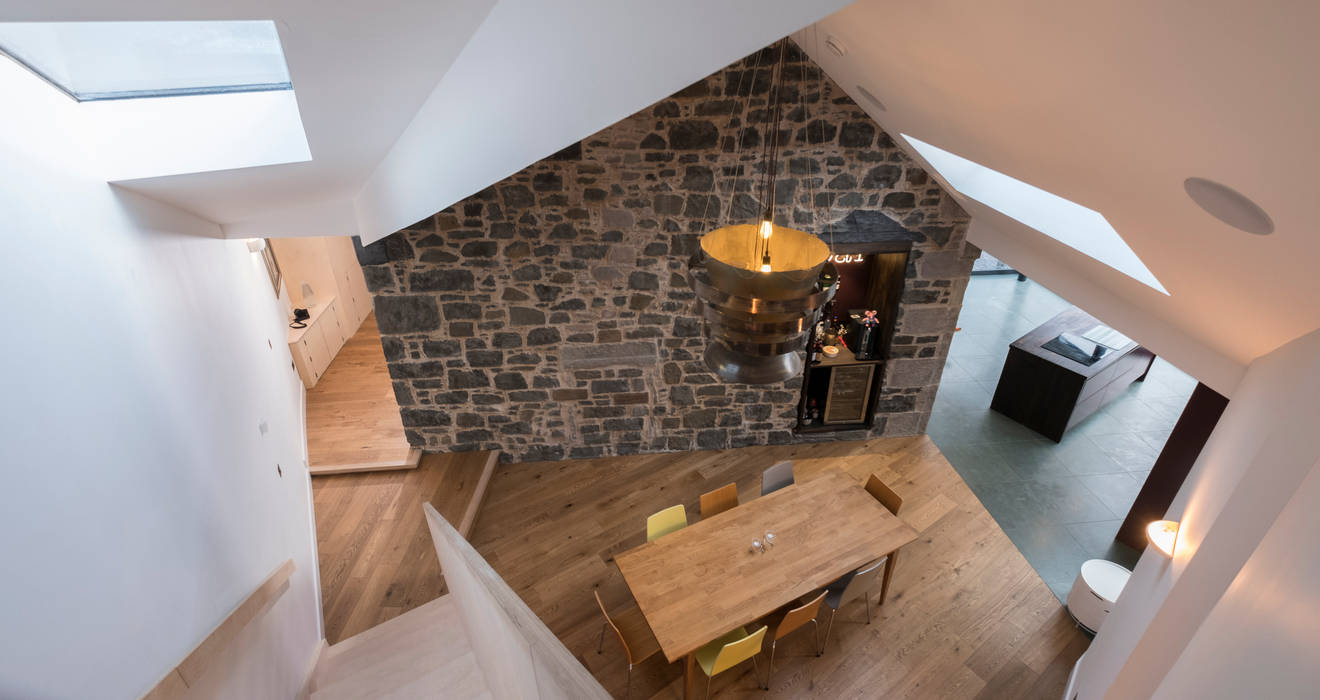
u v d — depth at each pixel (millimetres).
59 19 978
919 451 5977
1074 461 5918
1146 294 2988
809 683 3988
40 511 1518
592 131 1480
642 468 5758
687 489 5531
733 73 4148
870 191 4699
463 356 5195
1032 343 6367
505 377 5332
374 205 3051
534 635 1588
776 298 2014
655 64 1264
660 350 5309
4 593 1355
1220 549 2336
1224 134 1242
